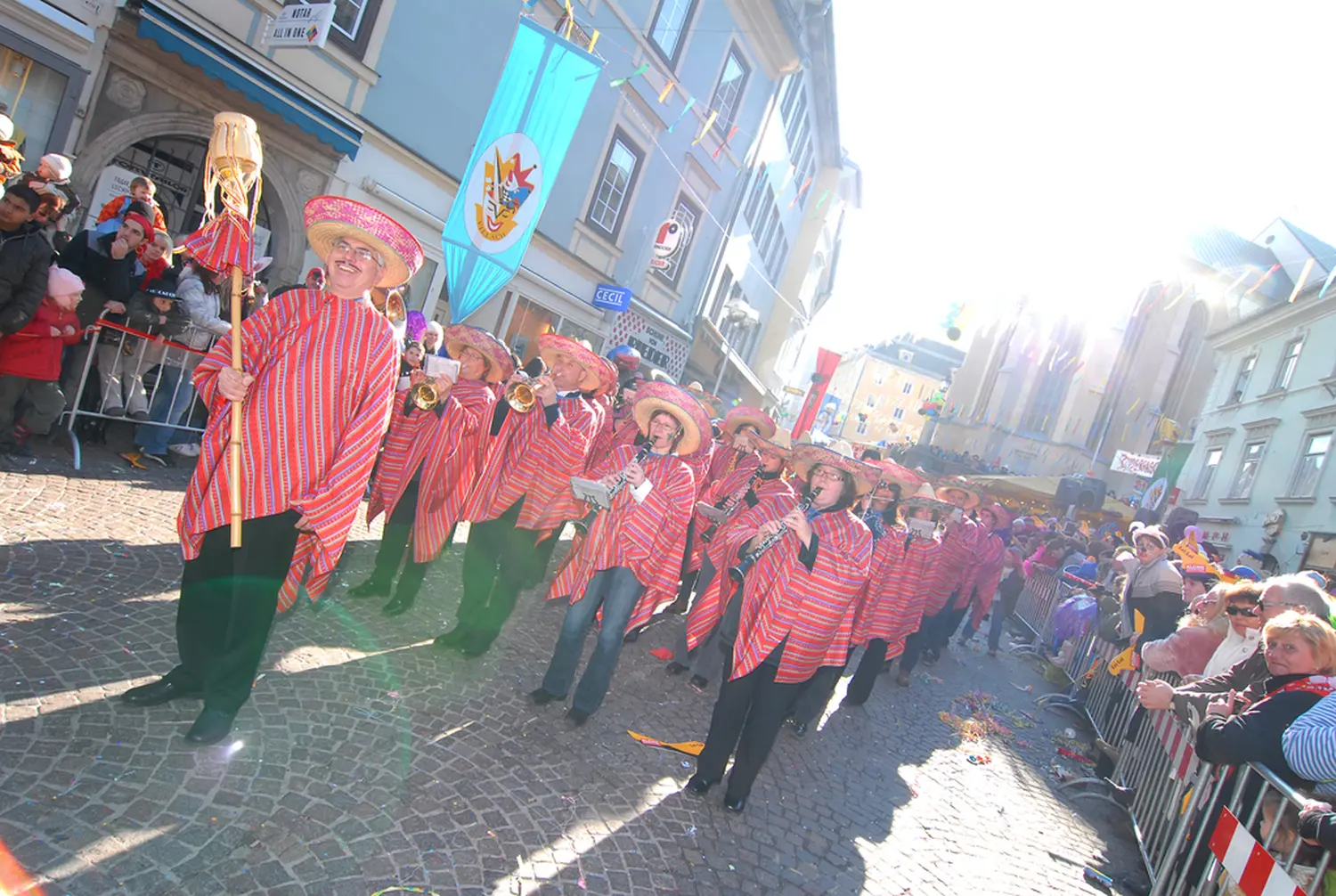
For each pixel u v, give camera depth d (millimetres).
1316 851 2723
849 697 6344
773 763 4664
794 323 27984
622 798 3533
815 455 3994
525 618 5633
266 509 2822
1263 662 3766
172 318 5934
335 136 8609
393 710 3605
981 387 44500
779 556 3916
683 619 7059
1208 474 21719
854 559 3881
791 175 15805
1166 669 4977
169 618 3701
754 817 3859
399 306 4207
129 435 6707
